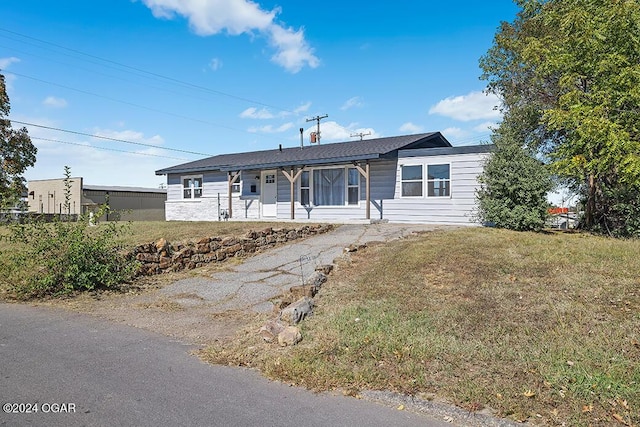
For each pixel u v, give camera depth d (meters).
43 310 7.07
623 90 10.50
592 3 11.27
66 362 4.70
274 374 4.36
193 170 22.06
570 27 11.42
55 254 8.27
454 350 4.66
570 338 4.81
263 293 7.95
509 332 5.08
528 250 8.79
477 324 5.34
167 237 11.32
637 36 10.56
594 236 12.76
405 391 3.91
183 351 5.14
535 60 13.32
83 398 3.80
